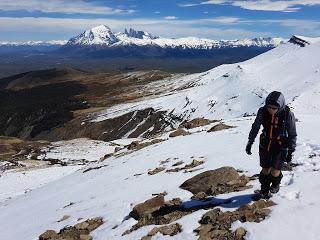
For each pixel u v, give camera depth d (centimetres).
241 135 2341
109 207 1441
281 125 927
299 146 1669
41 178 4325
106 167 2634
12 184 4156
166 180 1606
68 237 1254
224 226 944
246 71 18650
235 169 1484
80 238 1189
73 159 6378
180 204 1204
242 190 1168
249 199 1071
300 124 2422
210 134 2606
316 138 1830
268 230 866
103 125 16925
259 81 17012
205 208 1110
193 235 956
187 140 2569
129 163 2367
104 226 1256
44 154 6950
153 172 1853
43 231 1437
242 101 15662
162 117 16350
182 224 1032
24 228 1625
